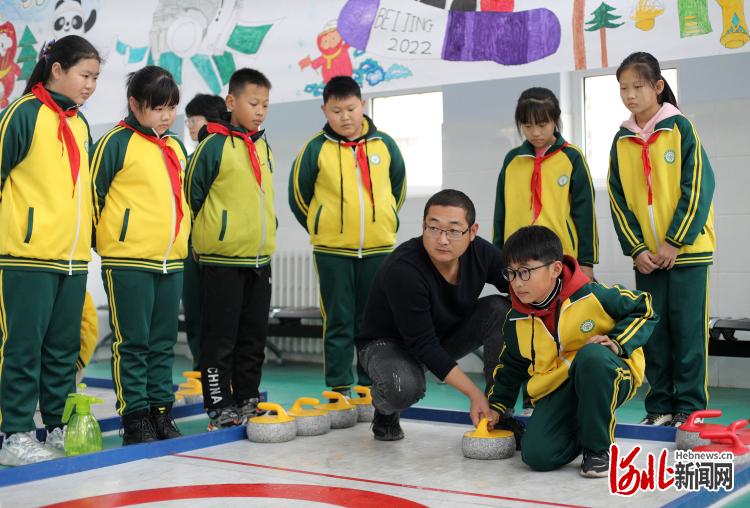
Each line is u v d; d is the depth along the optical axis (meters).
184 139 5.95
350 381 3.65
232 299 3.25
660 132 3.17
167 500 2.23
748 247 4.61
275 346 5.98
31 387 2.73
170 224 2.99
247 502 2.20
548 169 3.57
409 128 5.63
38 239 2.68
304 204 3.68
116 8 4.99
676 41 3.82
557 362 2.57
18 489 2.38
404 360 2.84
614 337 2.47
